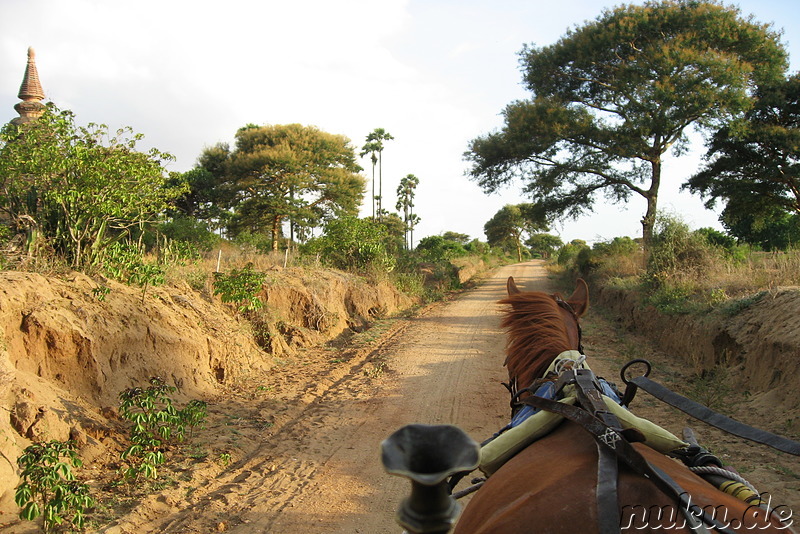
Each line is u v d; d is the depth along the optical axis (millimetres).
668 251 16203
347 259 22609
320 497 5934
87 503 5074
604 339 14969
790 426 7215
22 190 9391
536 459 2443
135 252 10305
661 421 8133
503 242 96000
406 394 9922
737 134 23875
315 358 12758
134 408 7266
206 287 12469
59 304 7547
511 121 29812
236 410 8570
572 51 27172
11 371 5816
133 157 9930
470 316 20047
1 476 5117
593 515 1896
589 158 28922
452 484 3156
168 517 5367
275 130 48312
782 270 12234
